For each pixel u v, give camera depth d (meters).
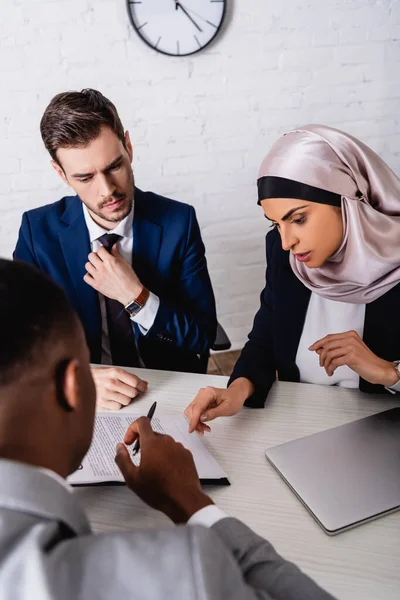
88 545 0.47
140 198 1.69
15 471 0.48
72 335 0.57
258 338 1.48
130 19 2.26
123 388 1.29
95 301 1.66
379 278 1.32
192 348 1.65
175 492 0.76
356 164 1.24
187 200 2.63
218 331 1.84
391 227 1.27
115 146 1.42
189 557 0.46
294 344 1.44
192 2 2.29
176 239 1.67
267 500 1.00
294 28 2.46
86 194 1.48
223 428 1.19
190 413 1.21
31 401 0.54
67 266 1.66
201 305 1.71
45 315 0.54
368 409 1.24
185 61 2.40
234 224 2.71
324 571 0.86
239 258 2.76
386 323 1.34
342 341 1.22
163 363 1.71
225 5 2.31
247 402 1.27
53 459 0.57
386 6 2.51
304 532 0.93
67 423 0.58
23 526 0.46
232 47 2.43
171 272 1.70
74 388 0.56
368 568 0.86
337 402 1.27
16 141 2.37
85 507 0.98
